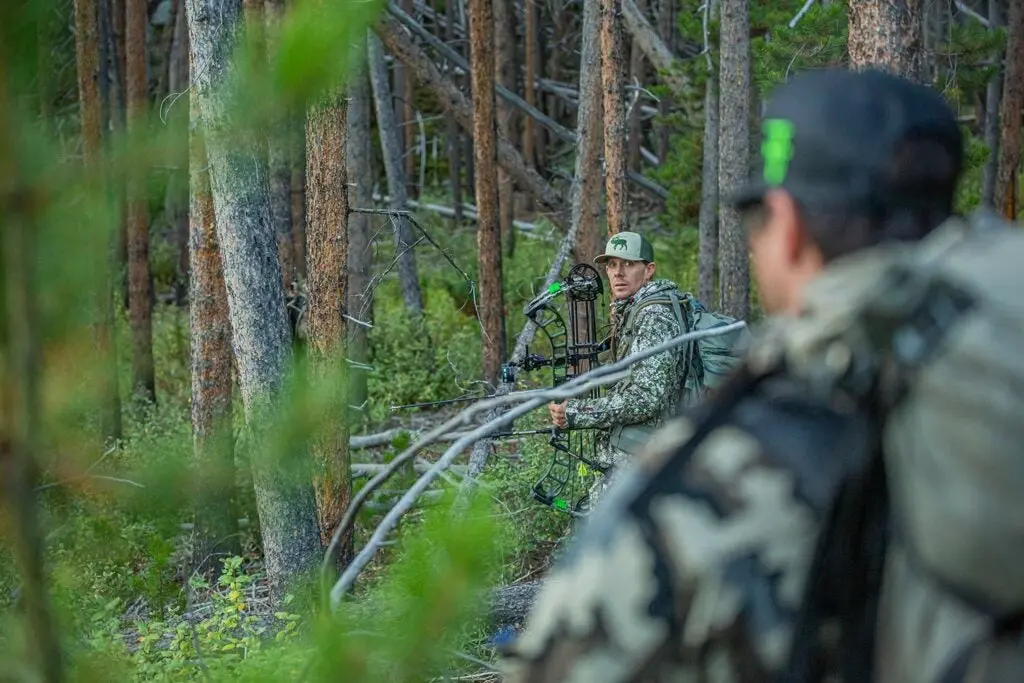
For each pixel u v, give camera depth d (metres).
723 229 13.94
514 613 6.48
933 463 1.30
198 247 10.21
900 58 7.11
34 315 1.43
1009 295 1.33
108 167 1.42
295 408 1.88
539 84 31.19
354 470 10.47
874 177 1.48
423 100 33.88
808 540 1.32
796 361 1.38
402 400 15.85
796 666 1.38
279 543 7.30
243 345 7.43
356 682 1.62
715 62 16.84
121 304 19.59
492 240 13.48
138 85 16.66
